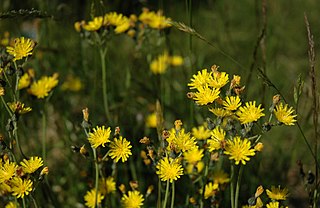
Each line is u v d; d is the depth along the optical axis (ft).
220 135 7.36
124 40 14.94
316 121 7.94
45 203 10.32
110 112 12.15
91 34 10.50
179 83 14.15
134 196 8.75
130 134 12.24
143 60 12.92
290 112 7.26
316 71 16.58
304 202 12.12
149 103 13.00
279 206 8.30
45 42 12.98
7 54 9.10
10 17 8.49
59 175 11.90
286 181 11.76
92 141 7.49
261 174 11.53
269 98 11.74
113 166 9.27
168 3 15.93
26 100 11.50
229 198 10.67
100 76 12.85
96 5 10.20
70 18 13.08
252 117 7.04
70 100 13.75
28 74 10.49
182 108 12.98
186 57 12.99
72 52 13.30
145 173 11.44
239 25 18.35
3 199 9.68
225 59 14.79
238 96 7.20
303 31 18.39
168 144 7.34
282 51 17.38
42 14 8.46
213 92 7.25
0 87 8.02
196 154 8.84
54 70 13.38
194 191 9.34
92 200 9.17
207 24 17.37
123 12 13.60
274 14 16.46
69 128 12.69
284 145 12.93
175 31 14.37
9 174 7.52
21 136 12.00
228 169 11.47
